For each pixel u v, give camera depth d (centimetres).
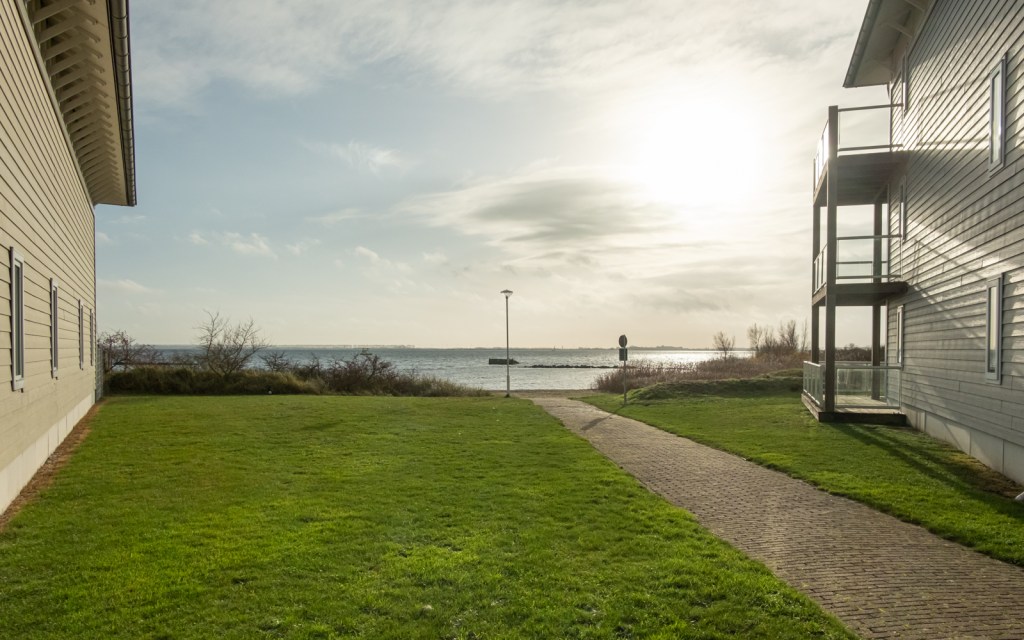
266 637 427
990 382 1053
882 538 663
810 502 818
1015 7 975
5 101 728
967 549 628
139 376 2470
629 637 431
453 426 1545
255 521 689
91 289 1838
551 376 6794
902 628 450
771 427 1507
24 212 842
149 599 484
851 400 1772
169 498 792
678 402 2186
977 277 1116
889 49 1700
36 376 938
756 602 483
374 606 475
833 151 1580
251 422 1517
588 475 954
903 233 1573
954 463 1063
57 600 483
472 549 601
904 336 1553
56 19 951
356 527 670
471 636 432
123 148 1463
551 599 488
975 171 1133
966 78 1180
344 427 1469
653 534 659
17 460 808
